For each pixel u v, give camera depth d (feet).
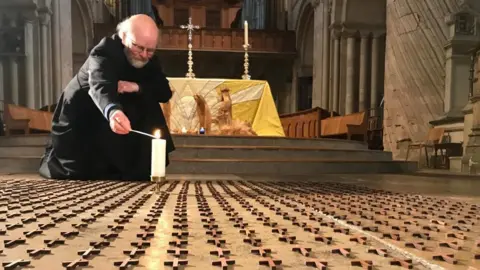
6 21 46.32
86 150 14.37
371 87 54.65
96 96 11.69
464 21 35.24
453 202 9.61
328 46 57.88
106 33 72.84
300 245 5.07
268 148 22.82
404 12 38.22
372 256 4.58
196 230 5.93
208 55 77.87
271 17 87.71
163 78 14.37
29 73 46.70
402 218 7.24
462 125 32.78
